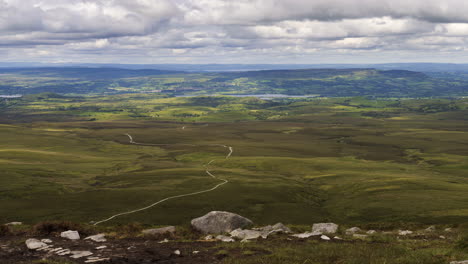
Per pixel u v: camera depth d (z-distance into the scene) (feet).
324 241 108.99
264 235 114.52
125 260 86.58
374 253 89.20
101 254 92.27
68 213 346.33
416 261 81.66
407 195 408.05
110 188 475.72
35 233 116.06
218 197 412.77
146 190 447.01
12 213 347.56
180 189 454.81
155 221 322.34
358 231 141.49
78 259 88.22
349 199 419.74
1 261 86.07
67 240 108.78
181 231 128.06
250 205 387.55
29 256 91.09
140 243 106.01
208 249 95.86
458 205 354.95
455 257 83.87
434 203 366.22
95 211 354.33
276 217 348.59
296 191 458.09
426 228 157.69
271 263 80.53
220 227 135.54
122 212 350.84
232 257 86.58
